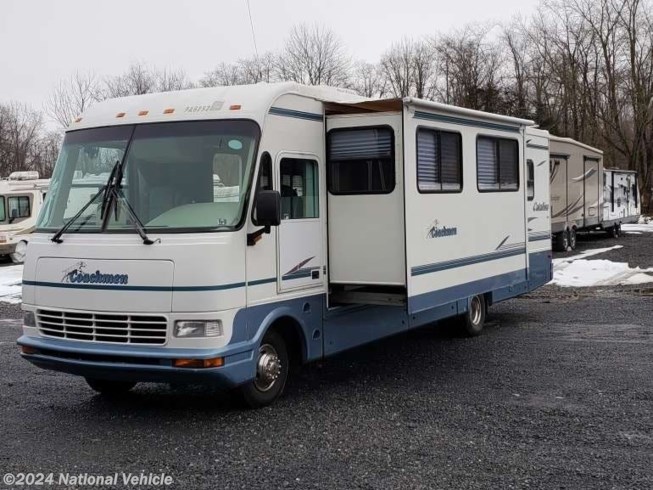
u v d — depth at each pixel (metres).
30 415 6.54
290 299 6.66
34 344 6.30
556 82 41.50
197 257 5.76
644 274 15.58
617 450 5.25
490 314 11.81
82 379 7.93
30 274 6.41
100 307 6.00
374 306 7.81
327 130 7.25
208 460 5.27
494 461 5.09
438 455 5.24
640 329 10.00
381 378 7.64
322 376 7.79
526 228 10.09
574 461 5.05
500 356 8.60
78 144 6.67
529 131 10.51
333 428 5.93
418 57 51.56
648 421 5.92
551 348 8.95
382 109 7.25
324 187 7.22
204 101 6.51
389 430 5.86
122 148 6.43
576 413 6.19
